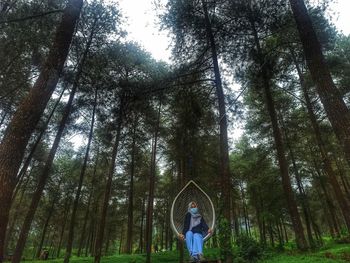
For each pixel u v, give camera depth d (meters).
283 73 17.66
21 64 15.82
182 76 14.77
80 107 18.72
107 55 18.02
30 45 14.68
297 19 9.63
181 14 14.51
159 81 14.28
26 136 7.45
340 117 8.02
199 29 14.86
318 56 8.88
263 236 28.16
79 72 16.77
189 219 8.36
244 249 11.70
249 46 14.98
